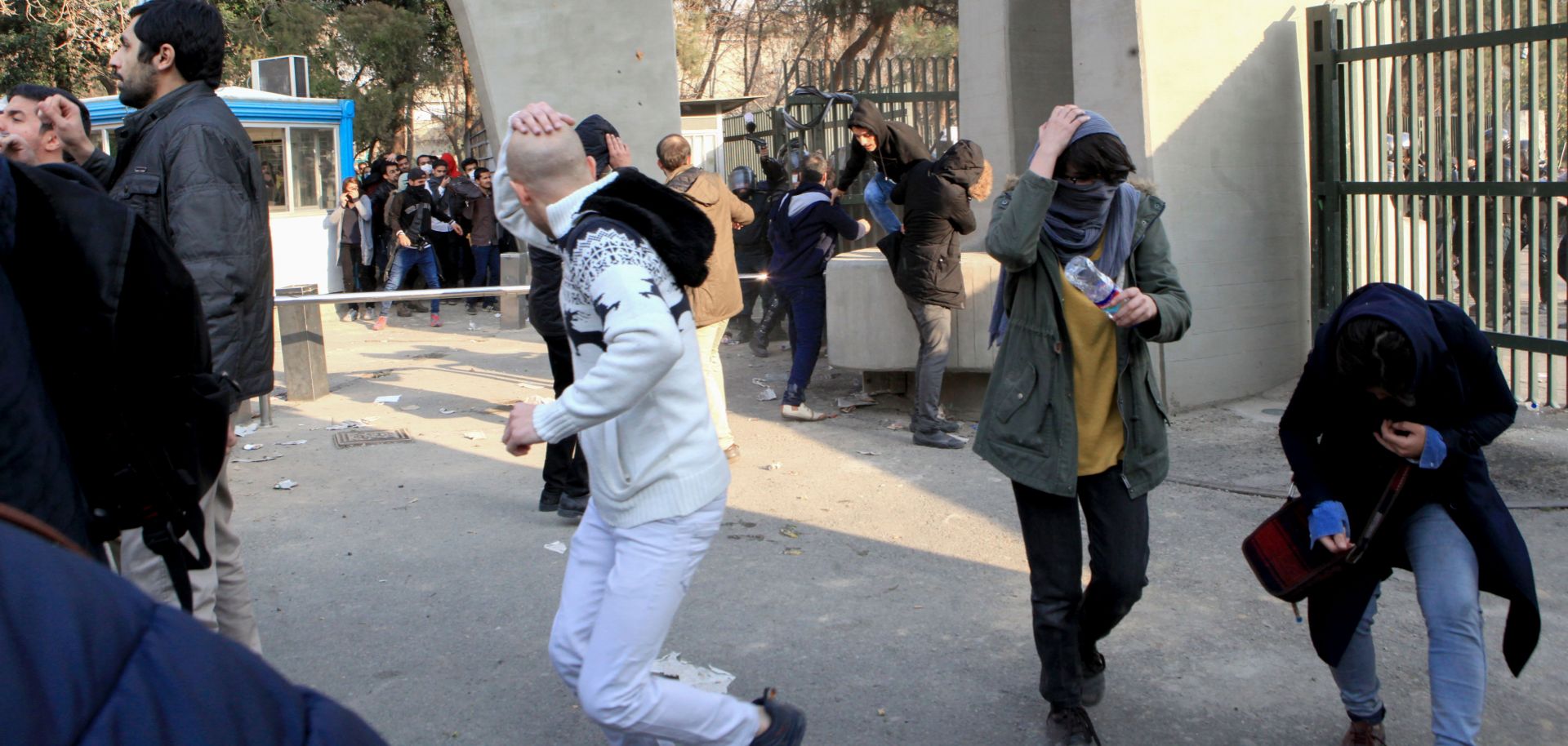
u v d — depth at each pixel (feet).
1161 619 14.05
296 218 53.31
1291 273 25.05
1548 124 19.54
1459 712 9.04
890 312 23.97
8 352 6.85
